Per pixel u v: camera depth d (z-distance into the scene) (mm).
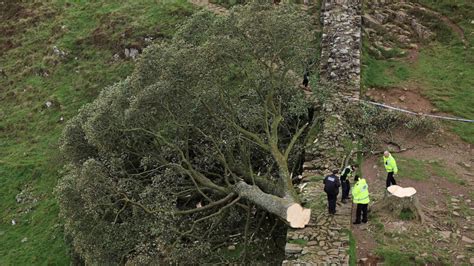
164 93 18688
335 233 17703
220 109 21359
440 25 31469
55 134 34062
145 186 20844
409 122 24125
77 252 23328
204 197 20922
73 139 22547
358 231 18297
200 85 19578
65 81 37188
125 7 40344
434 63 29125
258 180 20672
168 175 20141
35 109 36250
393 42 31078
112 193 19453
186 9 37938
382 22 32219
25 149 33875
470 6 31719
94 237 20062
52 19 42375
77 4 43125
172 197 20234
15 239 28656
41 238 28141
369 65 29141
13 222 29656
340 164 21406
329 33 29672
